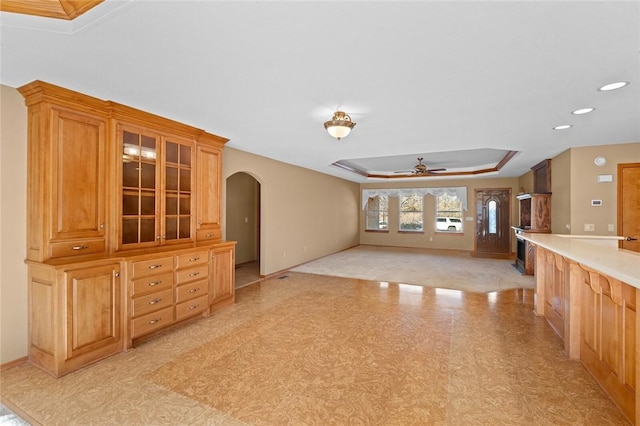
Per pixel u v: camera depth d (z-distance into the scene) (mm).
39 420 1922
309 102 2859
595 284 2316
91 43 1840
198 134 3801
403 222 10250
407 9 1521
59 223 2559
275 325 3469
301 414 1974
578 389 2236
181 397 2148
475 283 5391
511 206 8742
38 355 2521
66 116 2598
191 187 3746
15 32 1714
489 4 1479
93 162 2781
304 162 6398
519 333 3242
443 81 2395
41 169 2471
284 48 1904
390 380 2363
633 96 2672
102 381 2344
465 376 2416
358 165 8188
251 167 5387
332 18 1598
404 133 3963
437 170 7355
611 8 1501
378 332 3271
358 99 2787
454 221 9586
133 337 2893
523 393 2191
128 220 3053
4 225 2492
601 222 4652
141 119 3121
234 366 2572
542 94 2643
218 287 3959
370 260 7676
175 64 2115
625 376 1953
